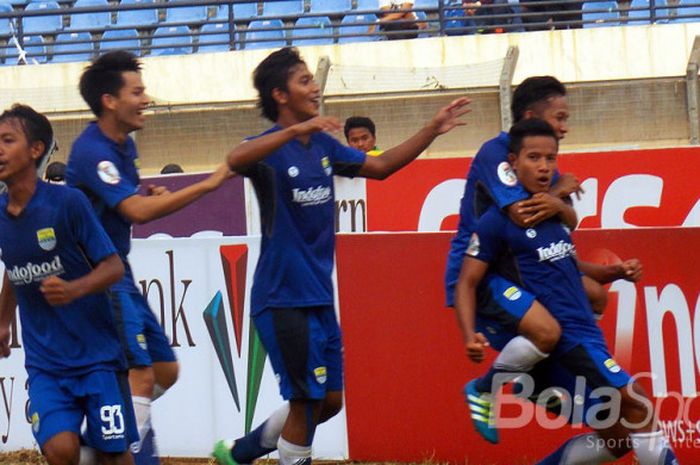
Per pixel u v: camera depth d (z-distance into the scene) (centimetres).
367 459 1173
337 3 2958
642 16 2714
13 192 838
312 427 957
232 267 1216
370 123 1636
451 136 2319
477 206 941
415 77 2336
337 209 1709
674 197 1599
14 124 823
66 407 848
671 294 1070
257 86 959
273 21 2970
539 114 949
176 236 1733
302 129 877
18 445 1266
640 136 2277
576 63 2519
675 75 2430
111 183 922
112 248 846
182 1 2911
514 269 904
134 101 948
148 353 1008
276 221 925
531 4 2534
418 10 2614
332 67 2373
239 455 1023
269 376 1207
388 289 1163
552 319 888
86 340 852
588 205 1630
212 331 1224
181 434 1235
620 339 1084
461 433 1138
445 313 1143
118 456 873
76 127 2498
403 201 1681
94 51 2705
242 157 883
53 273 845
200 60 2656
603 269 984
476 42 2552
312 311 940
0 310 930
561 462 930
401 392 1160
